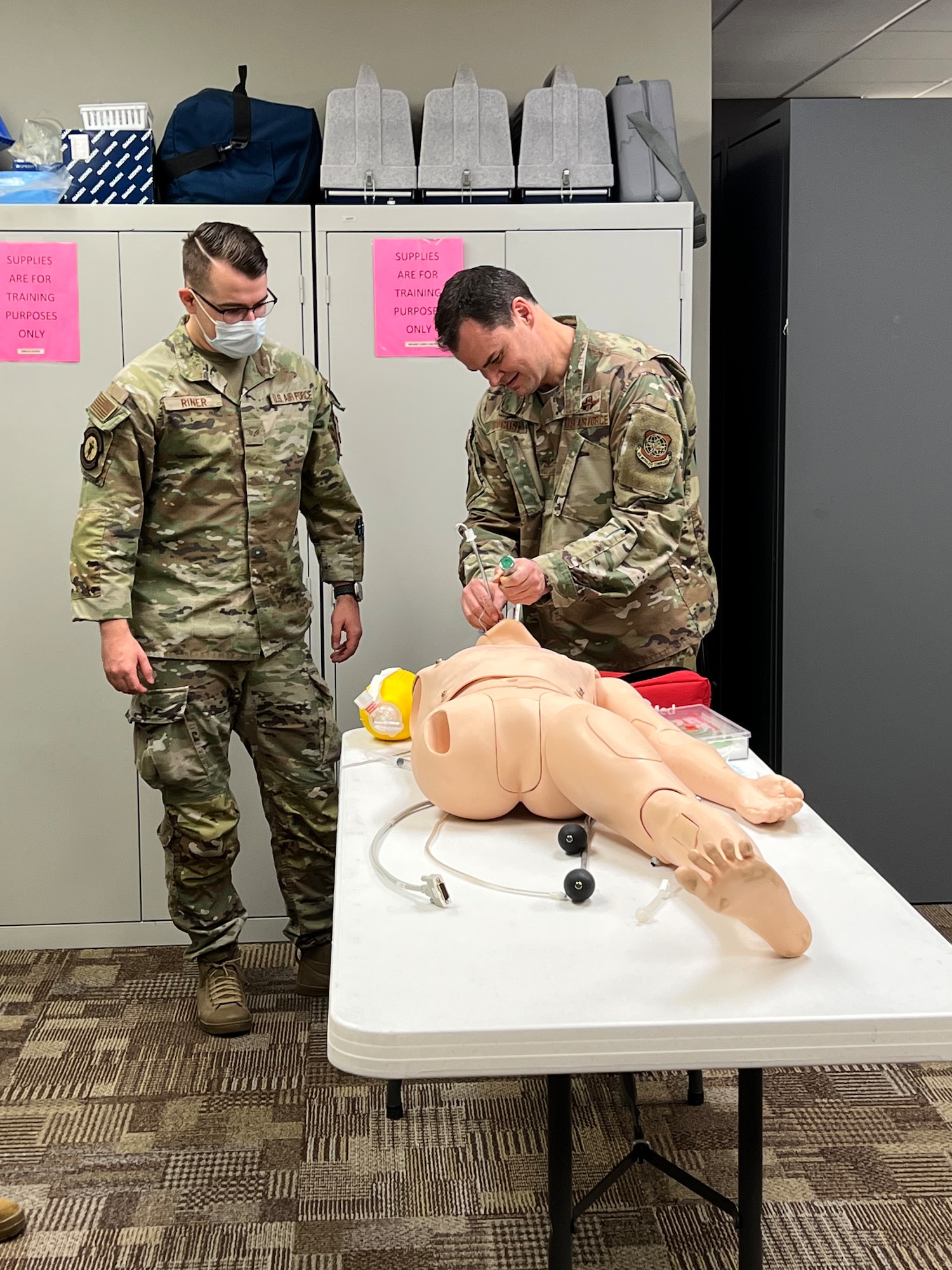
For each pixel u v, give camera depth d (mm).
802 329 2918
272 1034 2490
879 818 3107
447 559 2879
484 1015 1031
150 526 2289
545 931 1211
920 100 2848
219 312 2135
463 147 2775
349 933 1209
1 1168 2016
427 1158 2049
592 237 2766
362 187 2771
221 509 2289
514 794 1518
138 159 2742
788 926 1110
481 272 1999
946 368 2955
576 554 1988
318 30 3131
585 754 1411
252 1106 2211
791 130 2854
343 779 1776
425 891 1278
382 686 1991
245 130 2754
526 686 1596
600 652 2307
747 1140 1542
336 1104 2223
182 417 2211
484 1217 1887
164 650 2285
